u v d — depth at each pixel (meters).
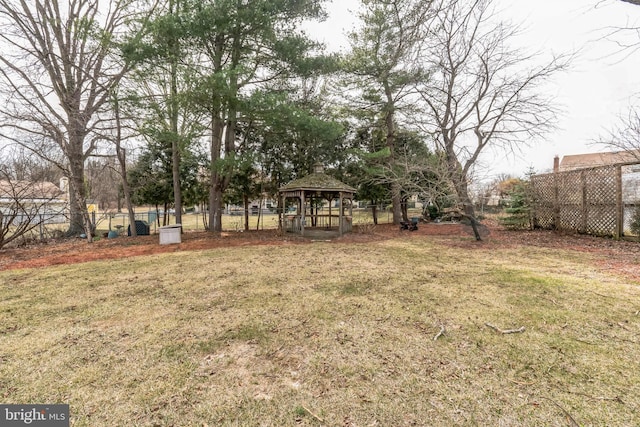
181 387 1.99
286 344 2.55
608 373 2.05
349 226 11.95
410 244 8.15
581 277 4.41
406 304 3.45
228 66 9.52
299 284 4.34
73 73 11.07
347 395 1.88
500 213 11.50
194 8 8.15
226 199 13.70
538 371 2.09
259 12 8.15
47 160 9.78
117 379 2.08
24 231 8.31
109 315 3.25
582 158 23.50
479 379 2.02
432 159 9.10
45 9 10.77
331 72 10.36
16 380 2.07
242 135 12.80
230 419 1.69
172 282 4.55
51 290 4.20
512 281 4.29
